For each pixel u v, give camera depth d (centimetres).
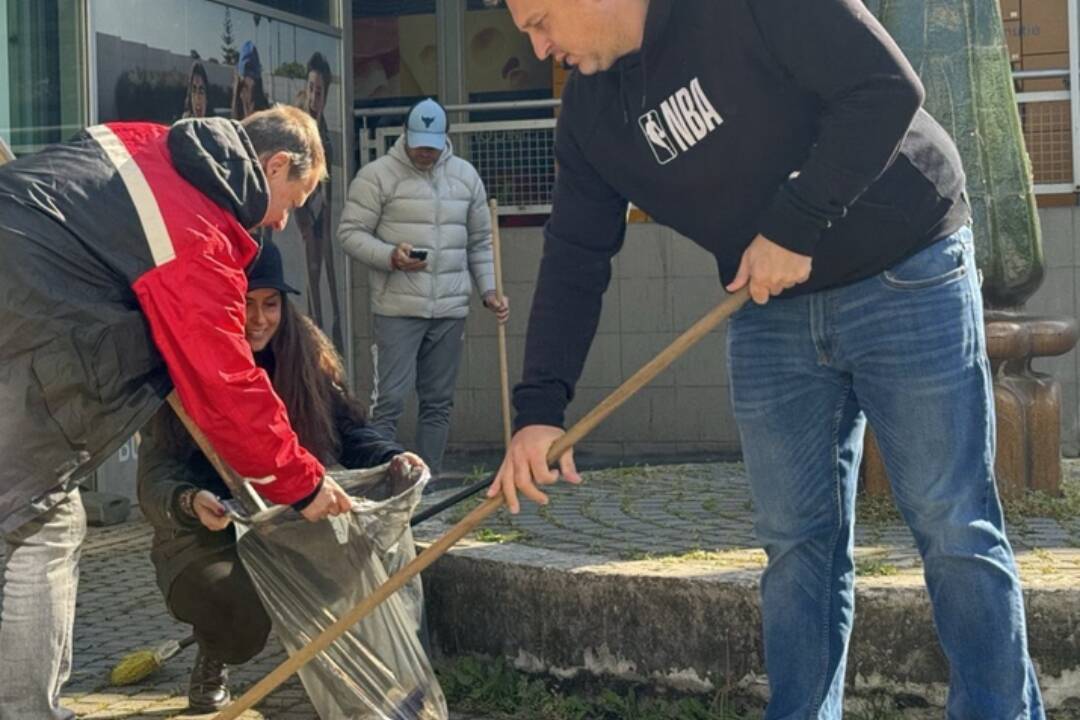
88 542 811
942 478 356
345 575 429
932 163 350
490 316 1170
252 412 391
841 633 385
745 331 375
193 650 580
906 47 632
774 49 328
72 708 507
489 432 1174
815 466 376
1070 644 435
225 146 393
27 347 381
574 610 479
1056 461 612
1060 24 1134
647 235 1150
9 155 433
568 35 336
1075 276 1087
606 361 1158
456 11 1325
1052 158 1125
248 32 1017
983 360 360
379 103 1344
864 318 356
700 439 1149
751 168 343
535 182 1216
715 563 487
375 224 920
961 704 360
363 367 1177
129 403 393
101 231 381
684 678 461
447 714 464
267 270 468
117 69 898
